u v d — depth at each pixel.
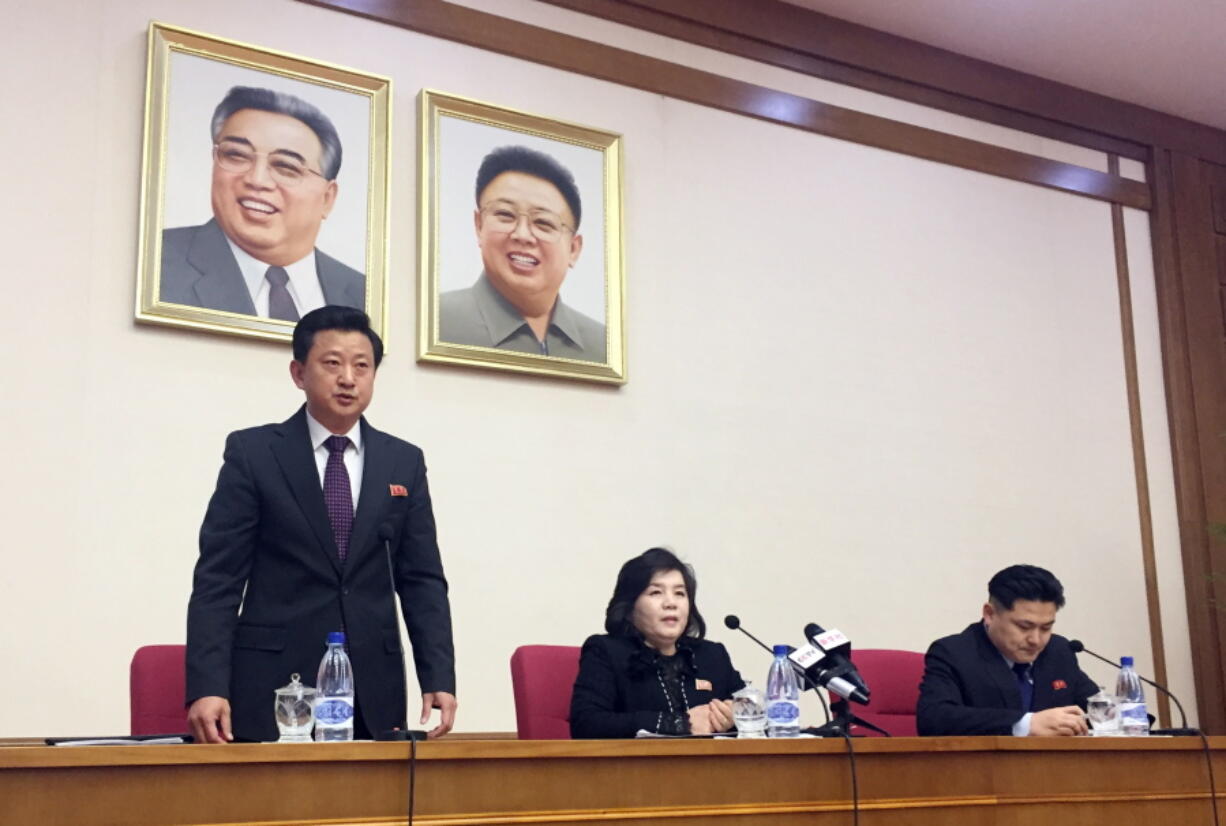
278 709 2.63
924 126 6.24
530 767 2.32
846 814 2.63
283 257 4.55
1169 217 6.84
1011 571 3.79
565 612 4.85
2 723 3.88
